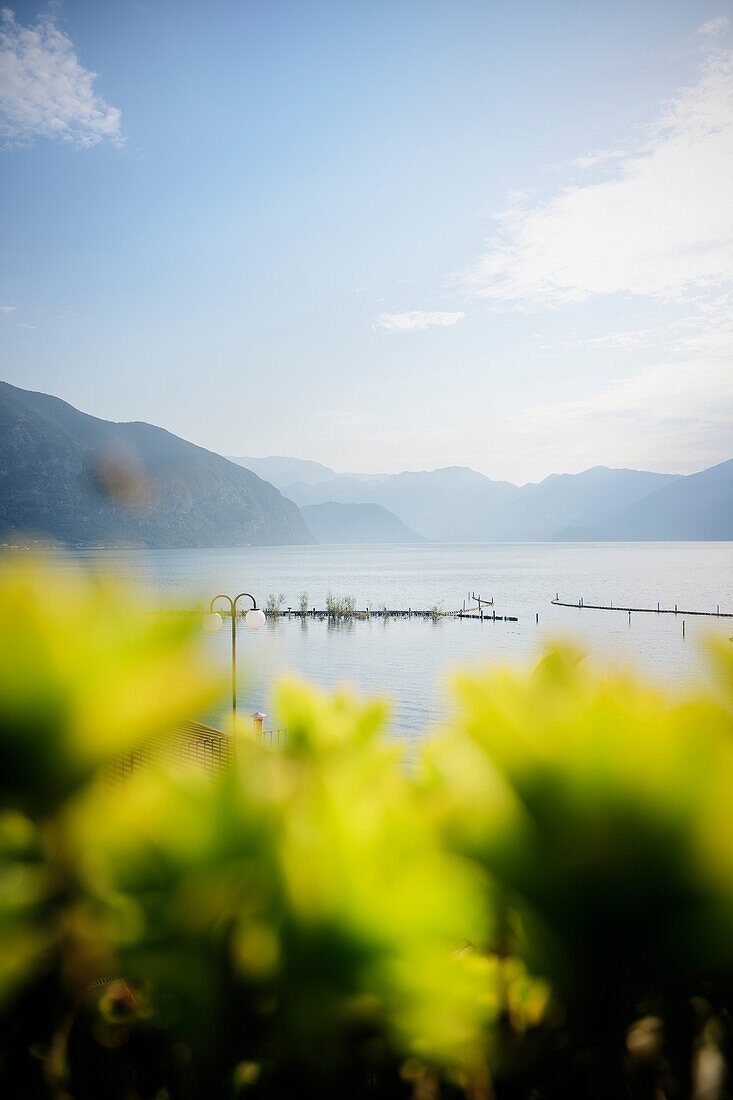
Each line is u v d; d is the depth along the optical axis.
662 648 78.25
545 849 1.24
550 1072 1.23
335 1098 1.24
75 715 1.23
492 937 1.27
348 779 1.42
